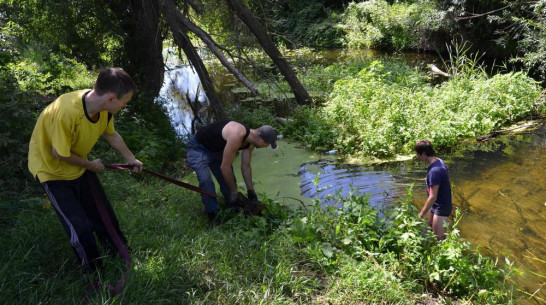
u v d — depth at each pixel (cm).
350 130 834
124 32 991
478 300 381
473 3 1384
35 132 316
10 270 329
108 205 366
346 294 364
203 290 354
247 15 913
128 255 338
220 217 488
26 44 1116
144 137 758
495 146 779
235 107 1102
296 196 611
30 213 427
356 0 2327
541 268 442
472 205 570
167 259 374
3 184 492
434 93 959
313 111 945
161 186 593
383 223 447
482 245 480
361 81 1017
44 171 319
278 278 369
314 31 2120
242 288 355
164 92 1352
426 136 771
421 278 406
